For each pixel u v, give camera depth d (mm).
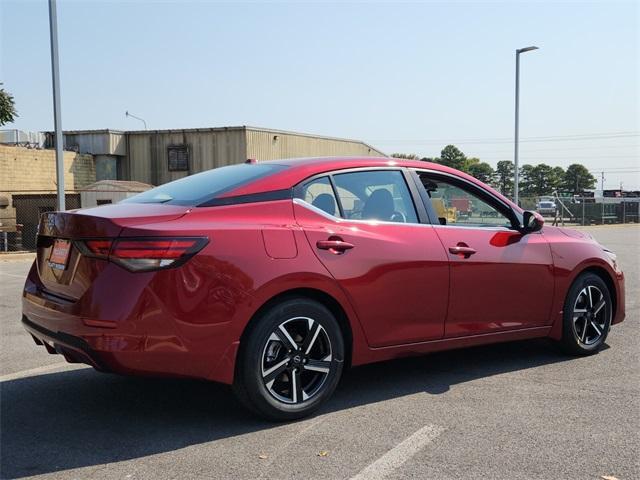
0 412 3998
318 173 4195
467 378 4754
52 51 15406
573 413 3961
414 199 4570
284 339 3752
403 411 3996
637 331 6477
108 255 3398
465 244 4602
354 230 4121
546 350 5664
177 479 3037
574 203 42000
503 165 106938
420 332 4355
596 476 3082
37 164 24625
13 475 3078
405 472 3113
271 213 3865
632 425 3754
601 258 5484
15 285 10445
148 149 29375
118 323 3301
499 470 3139
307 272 3795
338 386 4555
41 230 4055
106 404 4156
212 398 4277
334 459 3264
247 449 3395
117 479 3037
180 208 3693
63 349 3576
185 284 3428
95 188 22641
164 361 3406
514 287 4855
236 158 27922
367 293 4066
